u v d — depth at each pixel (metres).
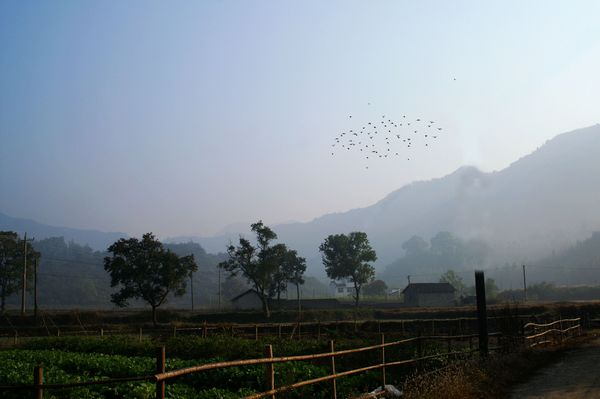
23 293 70.69
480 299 21.97
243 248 89.75
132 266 74.69
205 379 17.25
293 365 18.47
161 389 8.59
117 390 15.05
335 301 110.88
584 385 17.25
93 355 25.58
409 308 95.75
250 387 16.17
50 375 18.02
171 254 75.94
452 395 14.67
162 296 75.38
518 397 15.64
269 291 105.69
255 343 29.34
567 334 35.09
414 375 16.44
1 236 89.06
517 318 25.58
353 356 21.64
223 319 81.25
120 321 74.62
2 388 8.26
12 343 41.47
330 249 107.50
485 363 19.14
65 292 181.38
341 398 15.02
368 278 107.06
